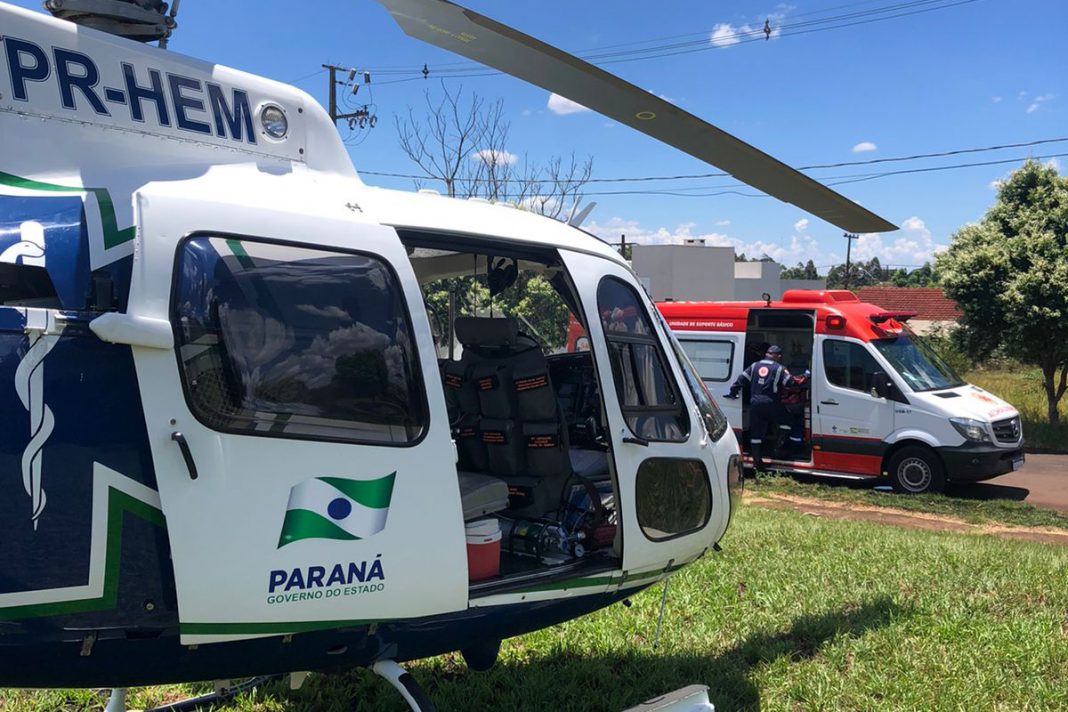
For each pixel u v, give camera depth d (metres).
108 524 2.20
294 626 2.45
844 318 11.17
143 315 2.24
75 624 2.19
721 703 3.96
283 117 3.02
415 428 2.74
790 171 3.51
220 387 2.37
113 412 2.21
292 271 2.58
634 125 3.33
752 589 5.59
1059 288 14.80
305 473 2.46
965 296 16.06
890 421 10.77
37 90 2.49
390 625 2.75
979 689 4.09
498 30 2.69
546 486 3.84
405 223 2.99
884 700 4.01
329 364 2.59
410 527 2.66
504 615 3.12
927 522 9.38
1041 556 6.65
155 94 2.73
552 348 5.54
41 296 2.23
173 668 2.39
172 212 2.38
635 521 3.48
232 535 2.32
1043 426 16.12
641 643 4.72
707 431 4.01
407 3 2.63
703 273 36.84
